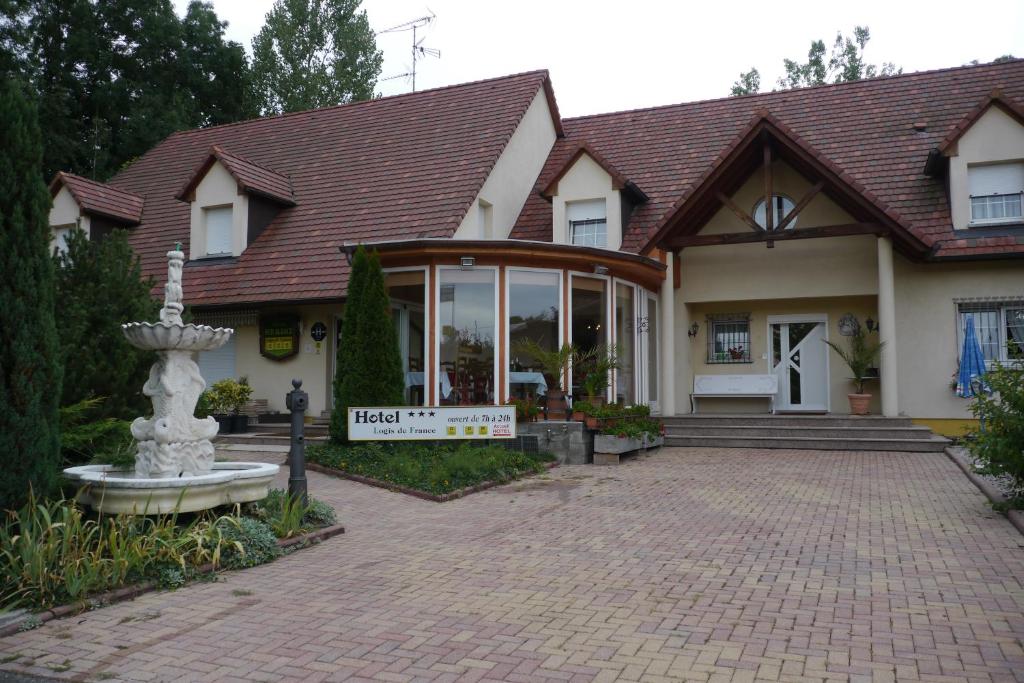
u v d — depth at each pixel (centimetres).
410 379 1444
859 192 1549
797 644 492
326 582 656
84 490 743
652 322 1741
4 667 479
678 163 1986
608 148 2158
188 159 2455
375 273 1359
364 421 1274
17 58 2833
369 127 2278
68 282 1015
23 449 671
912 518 867
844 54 4800
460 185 1842
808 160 1578
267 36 4281
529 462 1267
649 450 1531
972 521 846
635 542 779
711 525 849
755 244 1825
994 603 568
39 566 588
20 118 708
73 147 3002
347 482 1148
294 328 1786
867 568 668
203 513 768
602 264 1491
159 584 639
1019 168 1617
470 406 1289
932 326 1673
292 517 789
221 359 1864
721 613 556
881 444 1483
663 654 479
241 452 1407
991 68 1966
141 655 495
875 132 1888
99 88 3241
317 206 1994
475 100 2200
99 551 628
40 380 690
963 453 1360
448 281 1430
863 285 1741
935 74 2003
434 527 866
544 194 1838
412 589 630
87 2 3241
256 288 1783
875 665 457
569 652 486
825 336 1862
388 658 482
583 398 1471
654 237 1664
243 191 1917
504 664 468
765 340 1898
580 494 1057
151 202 2277
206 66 3578
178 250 824
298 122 2452
